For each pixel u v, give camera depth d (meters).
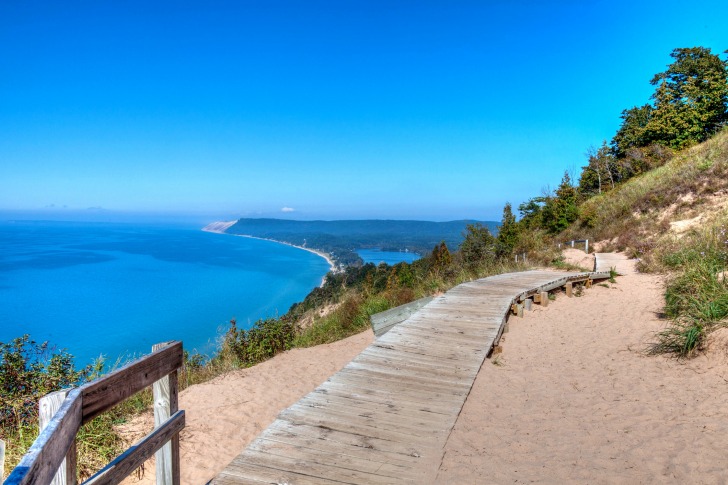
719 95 34.50
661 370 5.60
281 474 3.34
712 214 16.70
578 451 3.76
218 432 5.43
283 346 9.63
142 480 4.18
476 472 3.44
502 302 9.76
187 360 8.98
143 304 106.00
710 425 3.98
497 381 5.74
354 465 3.49
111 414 5.40
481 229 20.84
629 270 14.16
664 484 3.18
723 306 6.18
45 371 4.87
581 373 5.99
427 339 7.22
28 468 1.54
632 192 23.91
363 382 5.34
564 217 25.83
